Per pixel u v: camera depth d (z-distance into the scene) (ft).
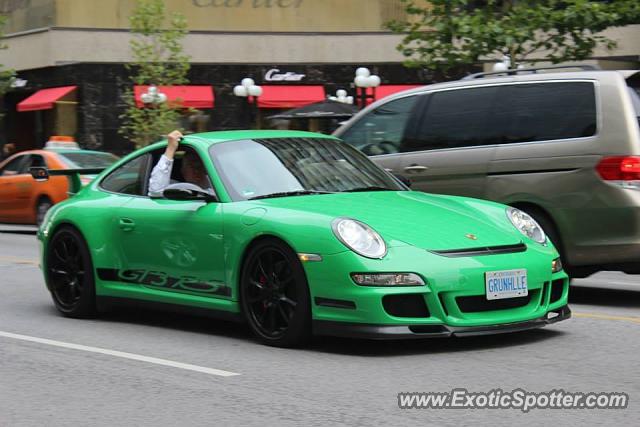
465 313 27.76
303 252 27.94
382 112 43.75
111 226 34.22
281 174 31.78
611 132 36.68
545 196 38.01
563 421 21.13
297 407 22.62
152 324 34.35
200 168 32.37
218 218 30.45
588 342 29.76
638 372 25.70
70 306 35.99
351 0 151.43
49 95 142.10
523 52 90.48
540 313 29.04
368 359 27.55
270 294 29.27
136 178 34.76
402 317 27.09
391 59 150.71
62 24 143.02
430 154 41.39
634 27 142.20
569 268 38.60
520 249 29.09
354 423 21.20
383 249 27.35
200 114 145.79
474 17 87.40
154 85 127.85
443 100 41.68
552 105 38.42
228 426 21.24
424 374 25.62
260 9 149.38
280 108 148.87
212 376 25.98
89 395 24.34
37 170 37.68
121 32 143.43
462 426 20.81
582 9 84.99
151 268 32.91
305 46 150.10
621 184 36.27
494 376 25.30
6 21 141.08
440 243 28.02
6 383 25.81
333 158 33.63
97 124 141.08
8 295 42.27
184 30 128.16
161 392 24.40
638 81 38.22
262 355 28.40
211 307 31.01
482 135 40.09
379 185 33.09
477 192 39.83
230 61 148.15
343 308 27.35
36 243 71.10
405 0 92.53
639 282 46.06
